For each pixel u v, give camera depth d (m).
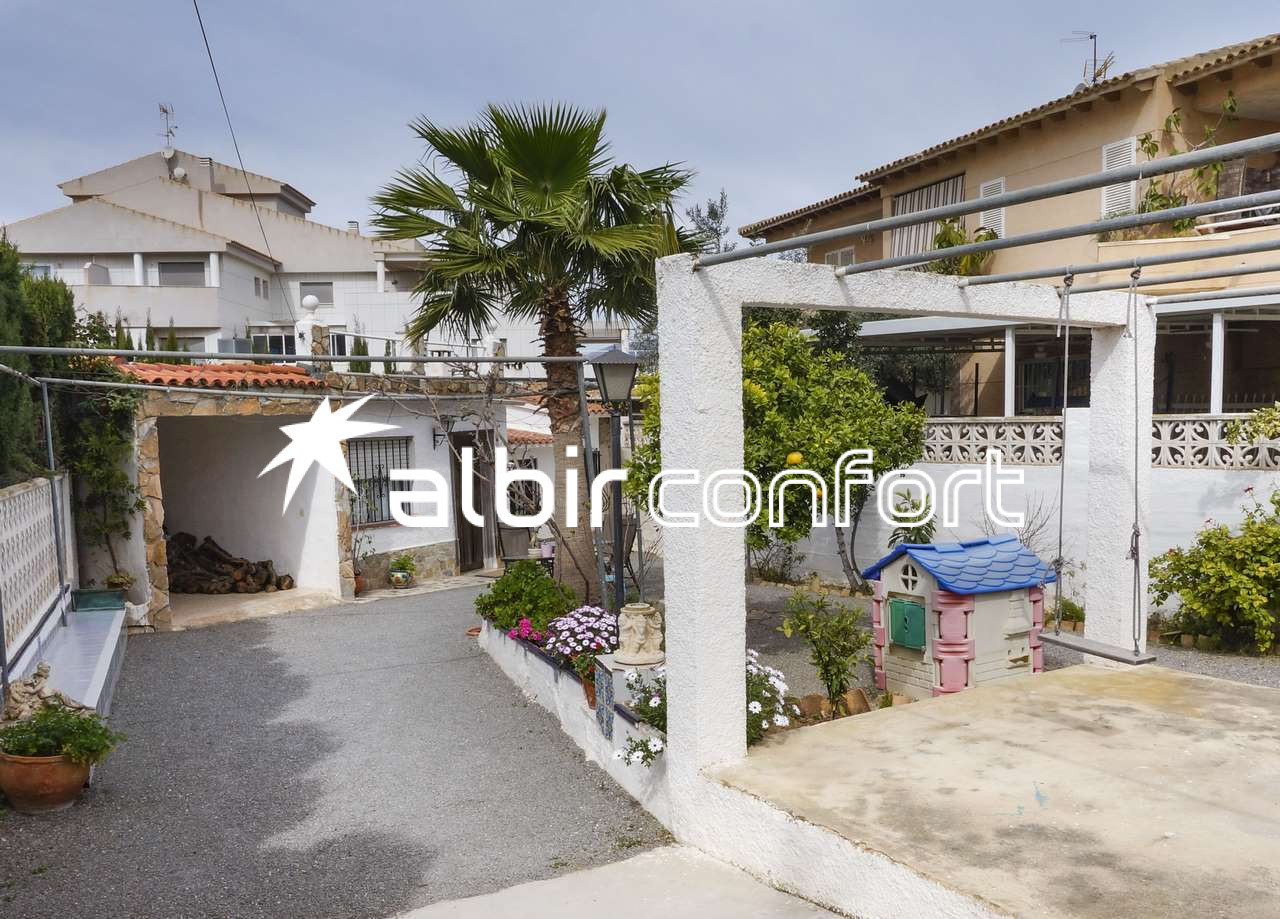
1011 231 14.65
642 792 5.65
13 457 8.32
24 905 4.38
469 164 9.42
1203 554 8.16
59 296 10.20
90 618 9.80
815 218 20.73
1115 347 6.29
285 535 13.76
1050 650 8.59
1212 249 4.64
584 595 9.87
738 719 4.67
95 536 10.91
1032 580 6.82
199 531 14.60
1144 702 5.34
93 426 10.62
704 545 4.52
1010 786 4.01
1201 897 2.90
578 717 6.90
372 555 14.02
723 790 4.35
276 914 4.32
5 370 7.13
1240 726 4.83
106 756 6.14
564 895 4.20
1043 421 10.20
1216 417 8.68
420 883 4.64
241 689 8.59
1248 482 8.45
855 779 4.23
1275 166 12.91
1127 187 12.80
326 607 12.68
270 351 25.33
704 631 4.54
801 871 3.80
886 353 15.90
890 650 7.16
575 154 9.16
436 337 20.17
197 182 33.75
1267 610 7.84
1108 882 3.03
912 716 5.22
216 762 6.60
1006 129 14.43
